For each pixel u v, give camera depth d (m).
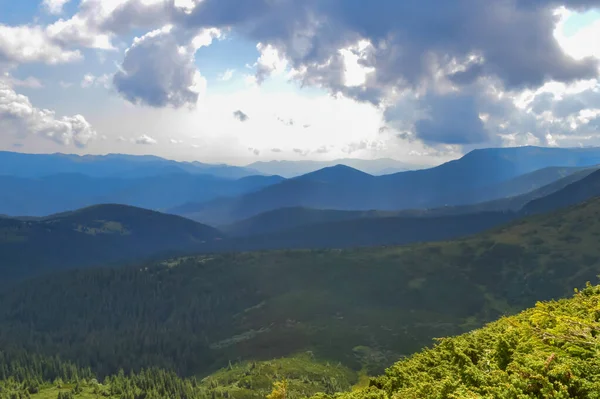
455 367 19.41
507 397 13.16
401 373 21.64
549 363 13.60
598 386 11.95
